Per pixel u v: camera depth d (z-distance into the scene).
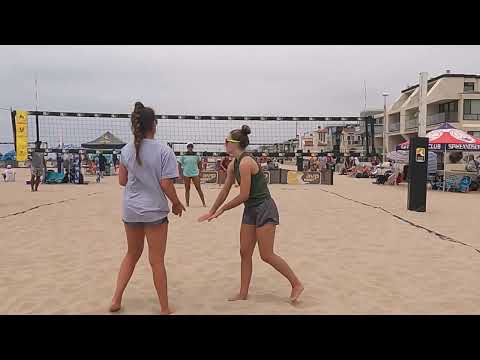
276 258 3.64
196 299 3.75
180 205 3.46
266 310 3.48
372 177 26.38
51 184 19.33
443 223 7.90
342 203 11.21
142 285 4.08
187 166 10.30
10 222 7.59
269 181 20.89
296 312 3.44
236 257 5.18
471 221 8.16
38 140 19.28
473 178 16.83
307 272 4.58
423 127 10.05
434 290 4.00
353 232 6.87
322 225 7.54
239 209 9.74
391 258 5.18
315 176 20.64
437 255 5.34
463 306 3.58
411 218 8.55
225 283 4.21
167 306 3.39
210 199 12.32
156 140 3.32
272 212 3.64
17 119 17.95
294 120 21.14
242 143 3.62
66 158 20.17
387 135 50.62
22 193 13.95
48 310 3.43
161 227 3.33
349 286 4.11
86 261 4.92
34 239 6.13
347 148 57.91
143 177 3.26
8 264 4.77
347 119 23.03
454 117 39.22
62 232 6.69
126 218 3.33
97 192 14.48
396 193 14.73
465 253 5.43
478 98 38.16
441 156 23.17
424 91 9.99
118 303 3.42
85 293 3.83
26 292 3.84
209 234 6.58
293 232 6.86
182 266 4.79
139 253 3.50
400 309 3.51
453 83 39.19
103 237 6.31
